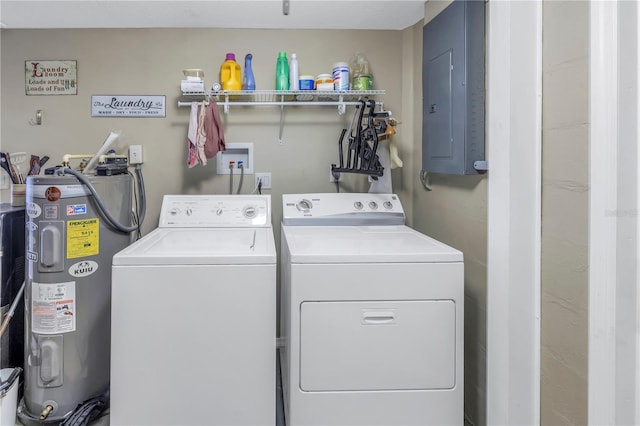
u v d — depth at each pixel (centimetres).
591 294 99
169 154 224
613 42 94
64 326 159
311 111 229
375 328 129
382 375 130
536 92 118
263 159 228
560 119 111
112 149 219
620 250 95
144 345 128
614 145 95
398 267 129
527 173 123
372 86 216
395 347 130
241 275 131
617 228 95
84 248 163
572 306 107
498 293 139
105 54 221
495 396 141
